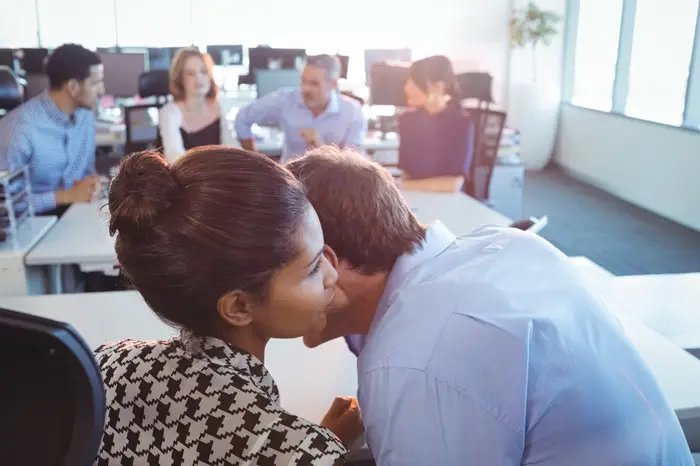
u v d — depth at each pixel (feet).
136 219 2.18
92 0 26.02
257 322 2.40
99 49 21.97
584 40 25.39
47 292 9.02
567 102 25.84
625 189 22.03
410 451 2.74
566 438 2.99
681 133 19.16
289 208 2.24
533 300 3.10
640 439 3.12
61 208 10.73
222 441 2.28
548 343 2.98
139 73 19.39
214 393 2.34
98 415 1.78
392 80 18.28
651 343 5.79
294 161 3.27
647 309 7.04
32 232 9.05
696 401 4.83
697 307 7.10
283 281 2.31
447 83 11.43
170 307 2.29
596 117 23.53
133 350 2.55
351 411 4.22
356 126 13.11
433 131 11.45
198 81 12.16
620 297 7.33
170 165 2.28
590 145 24.03
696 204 18.71
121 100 20.31
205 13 26.76
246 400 2.32
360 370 2.97
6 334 1.69
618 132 22.24
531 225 6.40
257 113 13.33
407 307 2.99
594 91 25.07
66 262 8.34
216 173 2.19
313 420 4.61
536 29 25.17
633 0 21.97
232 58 23.76
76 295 6.95
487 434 2.73
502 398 2.76
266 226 2.18
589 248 17.38
